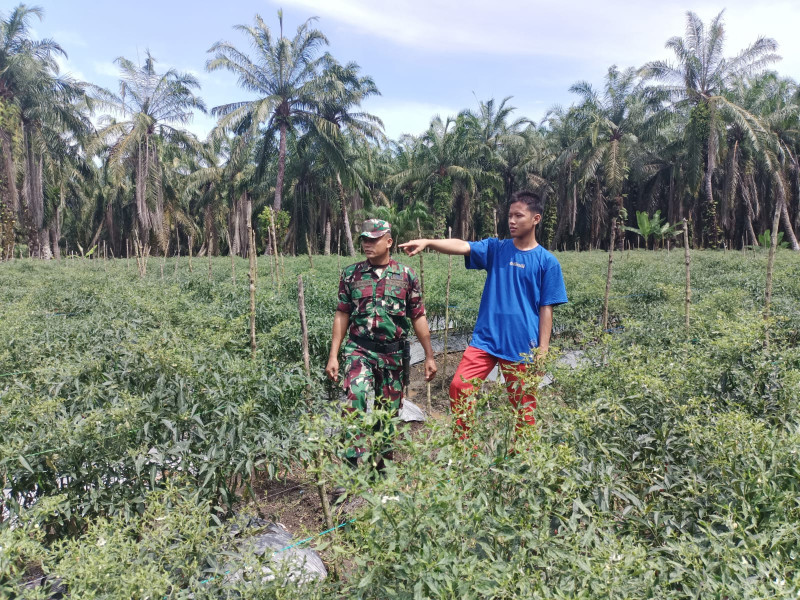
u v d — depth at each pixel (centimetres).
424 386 599
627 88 3059
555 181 3822
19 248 2953
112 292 741
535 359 260
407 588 163
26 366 393
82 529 265
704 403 267
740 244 3572
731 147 2959
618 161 2981
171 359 303
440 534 173
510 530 173
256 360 343
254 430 293
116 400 293
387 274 364
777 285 771
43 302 753
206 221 4044
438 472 178
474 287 937
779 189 2789
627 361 307
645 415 254
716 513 197
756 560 169
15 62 2611
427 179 3584
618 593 160
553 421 245
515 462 197
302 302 368
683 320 516
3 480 244
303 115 2869
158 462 261
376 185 4147
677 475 221
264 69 2800
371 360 363
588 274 1126
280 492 354
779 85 3262
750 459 203
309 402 374
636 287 878
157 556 204
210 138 2670
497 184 3591
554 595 161
